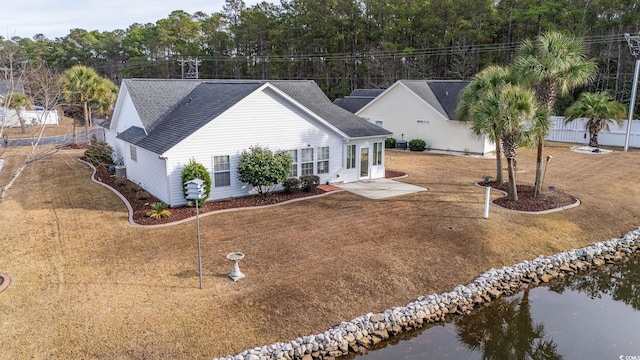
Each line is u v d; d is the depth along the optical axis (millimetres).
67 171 23062
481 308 10336
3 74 21078
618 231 14922
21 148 30688
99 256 11570
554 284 11758
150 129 18922
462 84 31812
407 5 53938
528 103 15172
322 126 19203
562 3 46625
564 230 14438
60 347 7762
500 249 12852
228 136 16719
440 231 13773
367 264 11453
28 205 16344
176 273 10648
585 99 30781
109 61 85188
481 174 22438
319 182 19188
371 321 9164
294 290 10023
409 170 23672
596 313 10414
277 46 63656
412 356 8523
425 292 10500
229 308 9203
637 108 39812
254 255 11797
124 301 9305
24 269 10711
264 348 7973
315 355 8203
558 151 30328
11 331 8156
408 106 32250
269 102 17438
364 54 54562
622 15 43219
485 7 47062
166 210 15180
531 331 9586
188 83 22906
